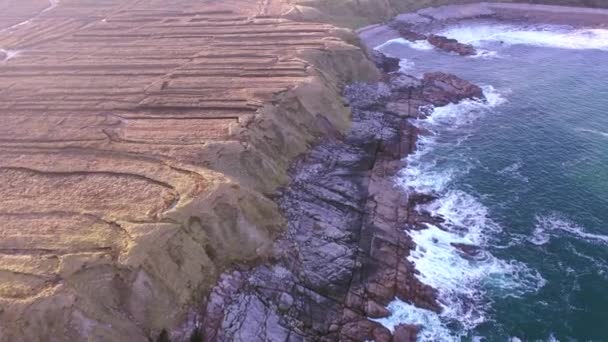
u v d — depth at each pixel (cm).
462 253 3788
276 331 3091
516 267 3669
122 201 3422
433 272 3628
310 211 3984
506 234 3962
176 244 3142
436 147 5056
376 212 4100
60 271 2842
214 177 3641
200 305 3064
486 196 4362
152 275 2973
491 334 3212
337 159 4678
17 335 2586
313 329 3148
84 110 4697
